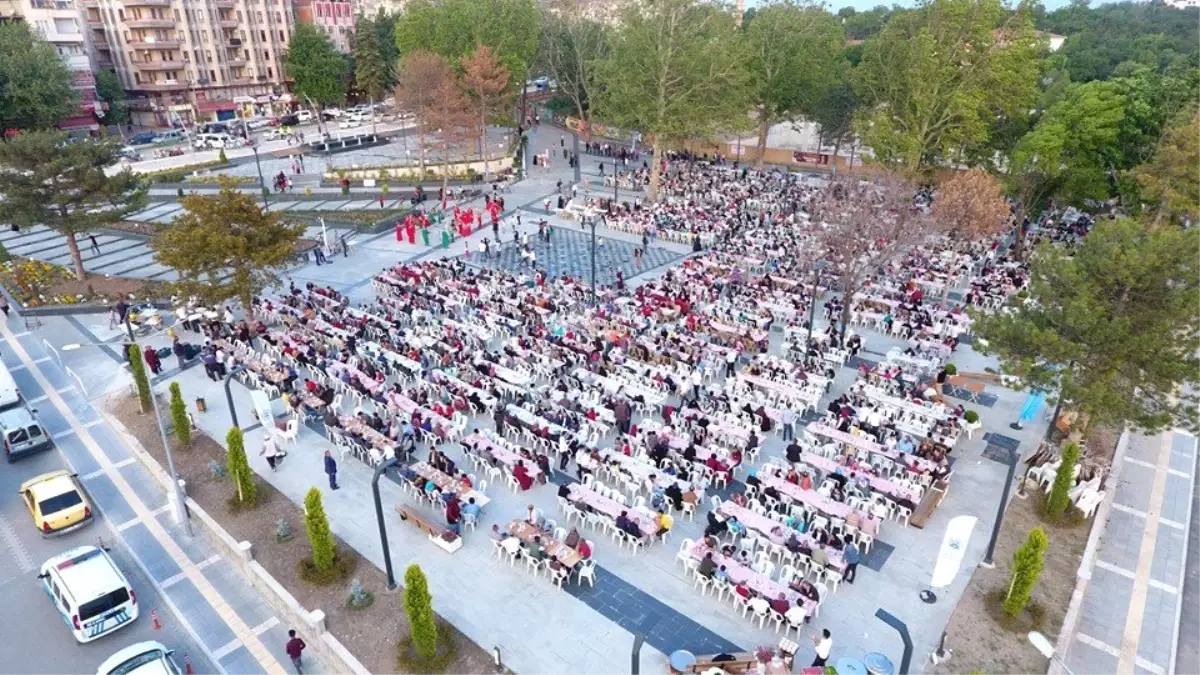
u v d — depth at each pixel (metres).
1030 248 46.16
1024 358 22.34
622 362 30.05
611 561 20.31
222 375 30.53
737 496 21.14
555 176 68.00
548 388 28.27
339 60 92.00
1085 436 25.38
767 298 36.81
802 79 68.12
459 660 16.92
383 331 33.34
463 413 27.64
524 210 56.81
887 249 32.03
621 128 62.31
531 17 79.50
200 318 35.00
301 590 19.20
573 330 33.12
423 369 29.88
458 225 51.00
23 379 31.83
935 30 51.12
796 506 21.25
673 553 20.64
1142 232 22.03
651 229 50.09
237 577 20.55
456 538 20.66
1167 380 21.11
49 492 22.53
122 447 26.89
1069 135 43.59
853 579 19.38
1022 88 50.88
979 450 25.42
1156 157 40.31
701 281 38.84
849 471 22.33
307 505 18.80
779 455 24.91
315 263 45.31
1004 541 20.94
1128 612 18.92
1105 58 90.25
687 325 33.41
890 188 34.72
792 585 18.27
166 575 20.66
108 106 87.44
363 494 23.38
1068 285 22.33
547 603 18.78
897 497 21.61
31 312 37.72
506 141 81.00
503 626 18.02
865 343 33.88
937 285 39.50
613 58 61.94
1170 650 17.75
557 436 24.75
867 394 27.27
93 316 37.94
